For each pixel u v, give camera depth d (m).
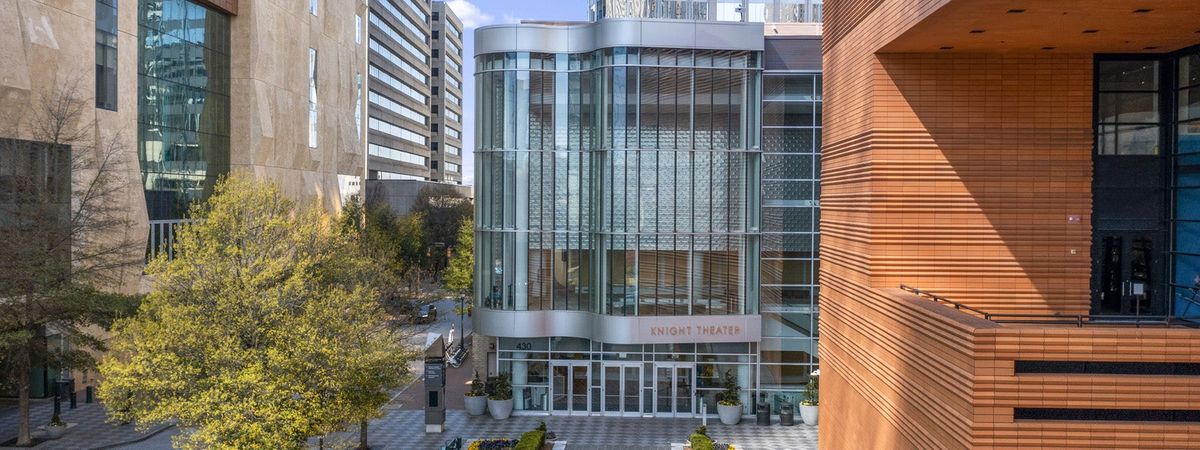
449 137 160.88
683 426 35.53
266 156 57.12
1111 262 21.62
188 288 25.77
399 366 28.55
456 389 43.16
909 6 17.88
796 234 37.09
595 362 37.22
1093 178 21.58
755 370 37.22
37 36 36.34
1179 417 14.31
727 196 36.44
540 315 36.91
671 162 36.12
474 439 33.25
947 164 20.59
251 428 22.48
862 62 21.66
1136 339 14.34
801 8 60.56
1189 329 14.55
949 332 15.71
